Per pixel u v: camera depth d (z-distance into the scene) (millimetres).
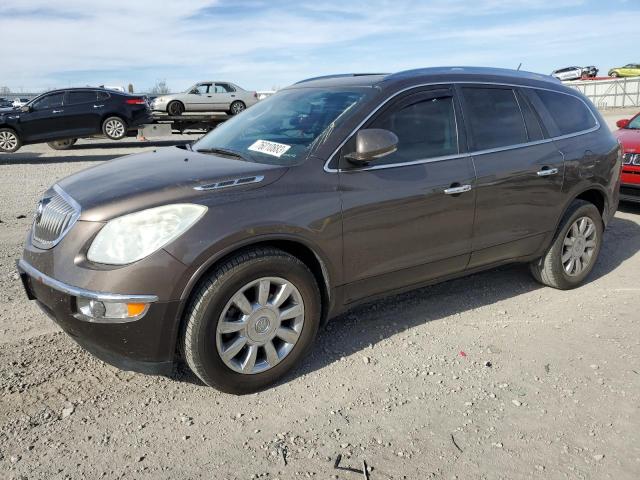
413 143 3637
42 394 3064
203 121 21000
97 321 2727
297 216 3066
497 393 3170
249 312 3004
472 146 3904
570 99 4773
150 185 2947
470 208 3846
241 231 2871
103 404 2996
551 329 4012
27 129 15594
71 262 2766
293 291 3141
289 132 3566
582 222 4699
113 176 3223
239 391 3084
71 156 15438
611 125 21266
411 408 3016
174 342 2850
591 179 4660
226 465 2553
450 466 2564
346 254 3328
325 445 2701
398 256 3578
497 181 3959
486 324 4074
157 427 2818
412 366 3457
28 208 7797
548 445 2725
